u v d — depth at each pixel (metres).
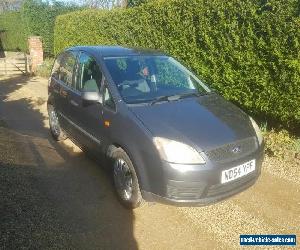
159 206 3.96
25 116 8.55
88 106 4.50
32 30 20.12
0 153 4.88
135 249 3.24
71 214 3.72
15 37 26.53
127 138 3.66
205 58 6.89
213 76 6.81
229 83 6.57
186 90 4.52
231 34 6.17
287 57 5.36
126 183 3.85
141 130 3.52
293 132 6.21
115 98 4.02
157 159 3.34
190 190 3.32
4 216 3.37
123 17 9.69
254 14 5.70
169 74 4.71
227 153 3.42
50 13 18.94
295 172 4.91
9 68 17.69
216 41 6.57
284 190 4.40
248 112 6.72
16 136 6.20
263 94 5.98
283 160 5.31
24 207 3.62
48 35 19.23
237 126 3.76
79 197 4.10
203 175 3.27
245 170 3.56
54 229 3.37
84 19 12.41
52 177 4.58
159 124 3.55
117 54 4.73
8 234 3.12
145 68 4.59
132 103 3.93
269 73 5.76
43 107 9.43
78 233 3.39
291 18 5.19
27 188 4.05
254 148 3.71
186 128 3.52
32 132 6.93
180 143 3.33
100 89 4.31
